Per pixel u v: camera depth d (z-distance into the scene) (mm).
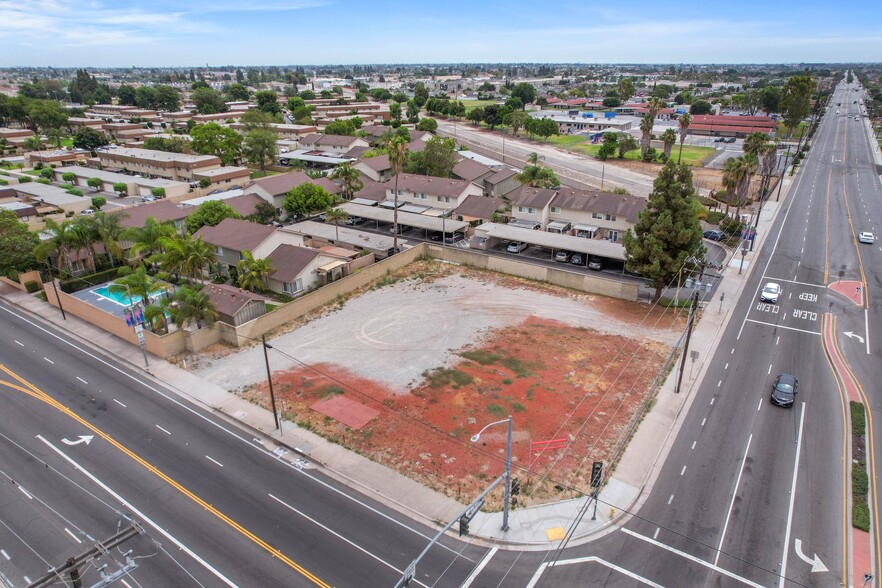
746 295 60625
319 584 27344
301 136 165125
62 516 31719
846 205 96500
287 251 64938
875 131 179125
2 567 28375
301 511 32000
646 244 55500
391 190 95750
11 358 49125
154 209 79688
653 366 46719
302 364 47531
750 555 28594
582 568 28078
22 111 170500
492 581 27391
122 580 27594
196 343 49875
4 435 38688
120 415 41031
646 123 140000
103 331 54438
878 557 28250
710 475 34188
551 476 34219
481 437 37938
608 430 38562
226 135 132375
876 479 33531
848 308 57031
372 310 58188
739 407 40844
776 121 187875
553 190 84188
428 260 73562
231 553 29172
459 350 49625
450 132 189875
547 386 43906
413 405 41625
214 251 61219
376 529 30688
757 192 104875
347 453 36656
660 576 27531
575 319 55688
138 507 32344
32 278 64438
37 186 96875
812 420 39219
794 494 32500
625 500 32312
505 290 63281
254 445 37812
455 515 31500
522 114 183000
